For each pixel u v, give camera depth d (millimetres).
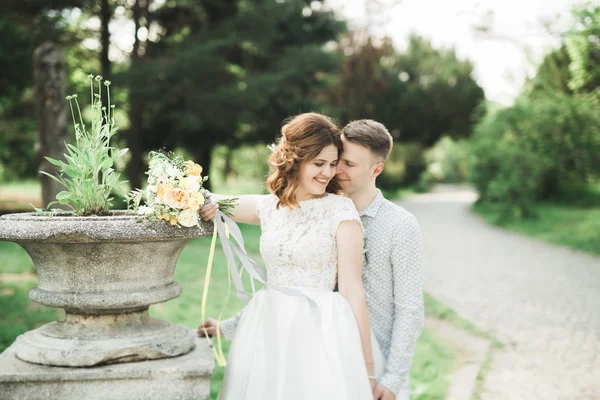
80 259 1977
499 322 5770
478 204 21812
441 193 35469
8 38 11266
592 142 15109
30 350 2043
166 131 15477
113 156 2154
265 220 2135
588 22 11555
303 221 2031
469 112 33344
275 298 2051
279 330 2008
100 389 1966
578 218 15625
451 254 10492
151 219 1914
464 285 7629
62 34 11812
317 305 1965
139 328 2141
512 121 16750
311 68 14516
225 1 13820
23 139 15602
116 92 12680
